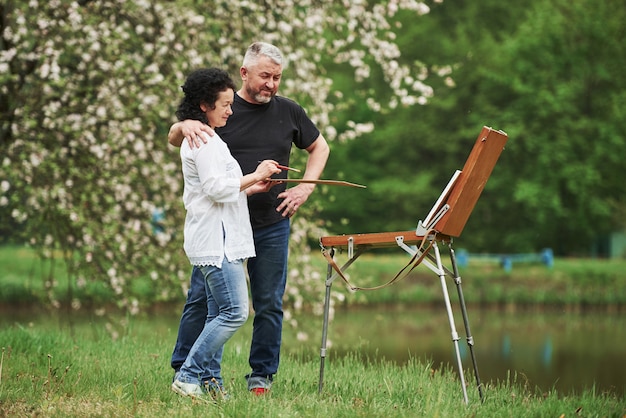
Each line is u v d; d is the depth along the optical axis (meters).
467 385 7.18
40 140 12.04
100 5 11.80
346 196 39.53
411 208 39.66
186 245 5.71
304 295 12.93
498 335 20.69
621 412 6.27
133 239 12.35
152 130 12.10
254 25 12.36
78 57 12.23
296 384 6.58
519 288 30.20
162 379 6.54
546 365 15.29
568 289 30.36
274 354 6.24
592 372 14.48
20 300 23.02
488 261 33.69
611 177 38.84
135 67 11.54
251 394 5.68
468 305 29.05
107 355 8.03
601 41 38.12
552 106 37.03
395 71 12.99
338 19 12.77
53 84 11.11
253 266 6.20
